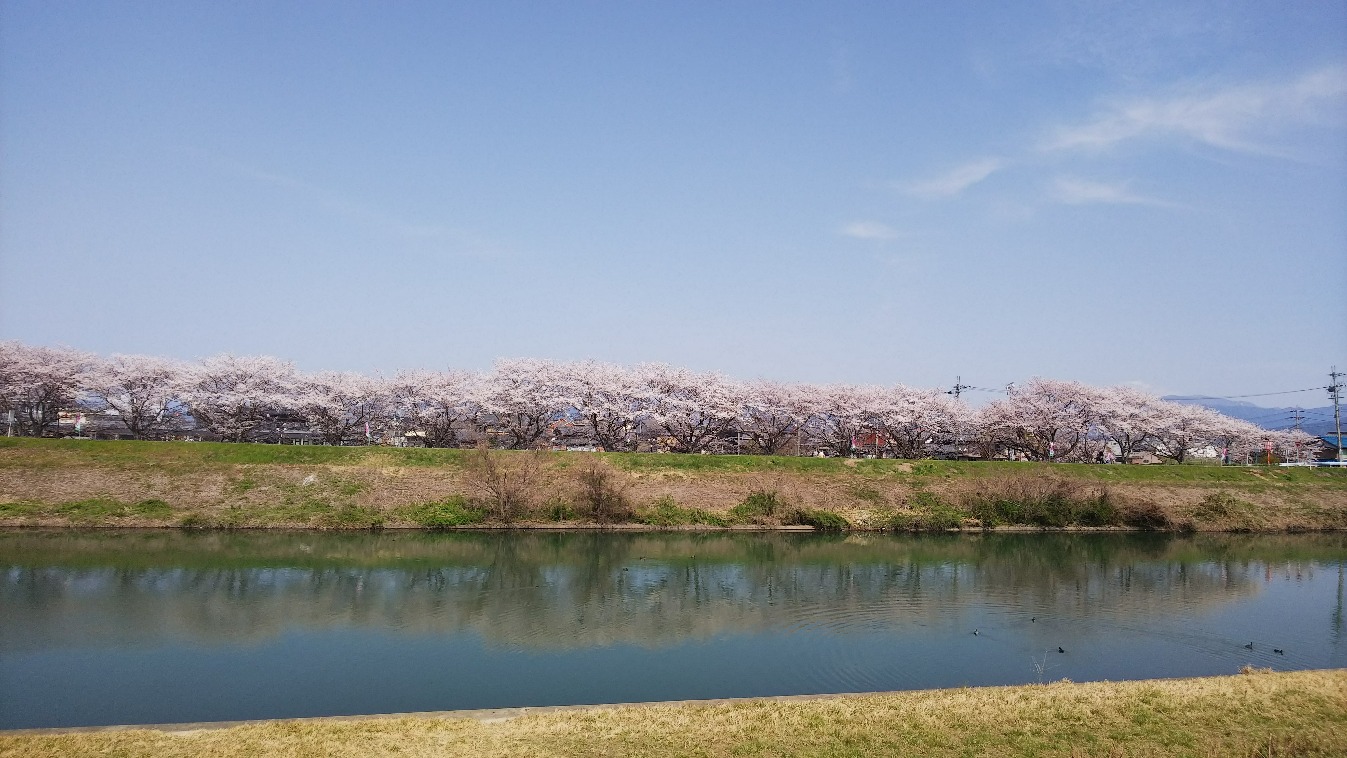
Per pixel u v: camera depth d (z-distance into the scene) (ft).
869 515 157.28
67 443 145.48
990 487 164.14
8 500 131.23
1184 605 95.50
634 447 215.92
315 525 135.85
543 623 83.41
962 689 53.21
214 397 188.14
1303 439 267.39
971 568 118.93
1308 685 53.31
